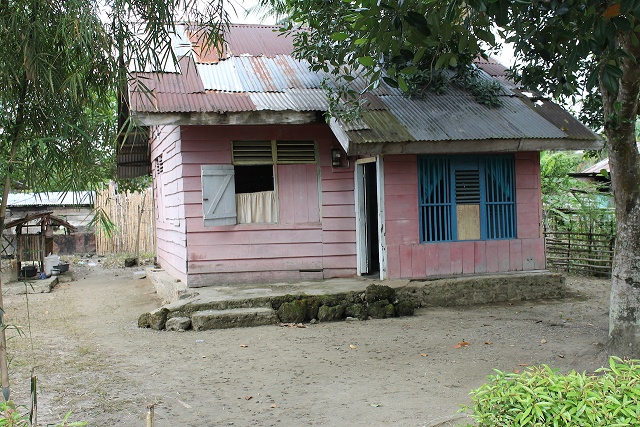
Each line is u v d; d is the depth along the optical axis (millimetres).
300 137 10266
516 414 2891
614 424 2627
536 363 6227
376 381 5707
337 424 4559
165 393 5430
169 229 11781
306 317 8586
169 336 7840
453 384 5543
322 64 8742
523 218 10398
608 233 13086
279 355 6762
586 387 2900
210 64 10500
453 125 9508
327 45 8469
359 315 8727
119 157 14969
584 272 13273
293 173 10289
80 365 6418
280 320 8500
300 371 6109
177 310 8398
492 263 10195
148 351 7047
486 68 12141
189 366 6352
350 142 8703
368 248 10586
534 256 10438
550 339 7383
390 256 9727
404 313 8977
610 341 5684
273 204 10227
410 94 10250
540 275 10242
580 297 10414
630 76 5270
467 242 10062
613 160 5656
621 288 5578
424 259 9867
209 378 5898
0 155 3262
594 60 6750
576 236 13602
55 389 5547
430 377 5805
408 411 4789
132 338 7773
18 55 3152
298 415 4797
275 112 9148
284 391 5445
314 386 5582
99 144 3434
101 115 3445
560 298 10312
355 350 6949
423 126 9375
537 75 6582
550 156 18062
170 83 9594
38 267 14930
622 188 5613
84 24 3072
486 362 6328
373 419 4637
